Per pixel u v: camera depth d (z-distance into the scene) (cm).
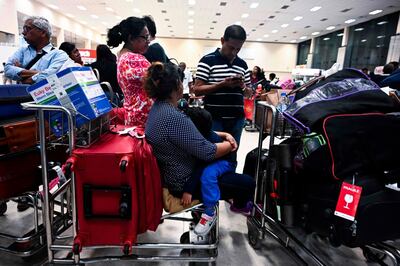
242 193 147
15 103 143
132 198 120
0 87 136
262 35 1580
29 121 145
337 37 1391
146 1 937
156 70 130
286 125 157
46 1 992
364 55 1159
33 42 200
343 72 149
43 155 124
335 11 959
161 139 130
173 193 141
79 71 124
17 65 203
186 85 496
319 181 125
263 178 167
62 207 169
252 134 520
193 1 905
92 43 1702
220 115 204
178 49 1814
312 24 1213
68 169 109
